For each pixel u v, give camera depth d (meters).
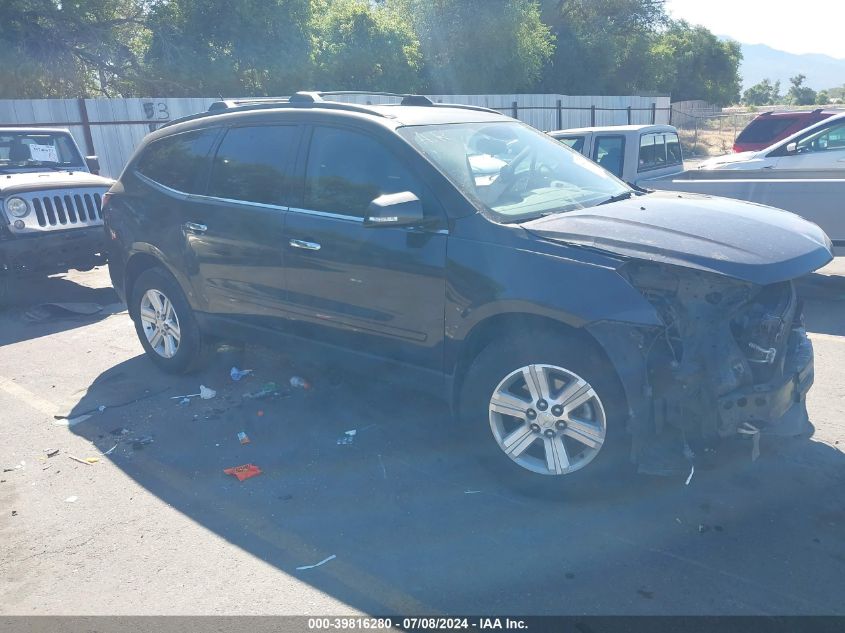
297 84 25.61
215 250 5.23
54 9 22.55
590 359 3.63
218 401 5.48
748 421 3.57
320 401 5.38
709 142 36.00
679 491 3.99
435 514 3.89
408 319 4.24
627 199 4.62
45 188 8.42
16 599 3.34
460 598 3.24
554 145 5.20
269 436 4.87
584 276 3.60
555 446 3.82
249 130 5.20
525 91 33.31
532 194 4.39
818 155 11.06
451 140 4.54
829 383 5.47
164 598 3.31
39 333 7.57
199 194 5.41
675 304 3.60
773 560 3.40
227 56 23.88
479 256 3.89
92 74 24.56
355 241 4.39
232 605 3.25
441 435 4.81
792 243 3.78
